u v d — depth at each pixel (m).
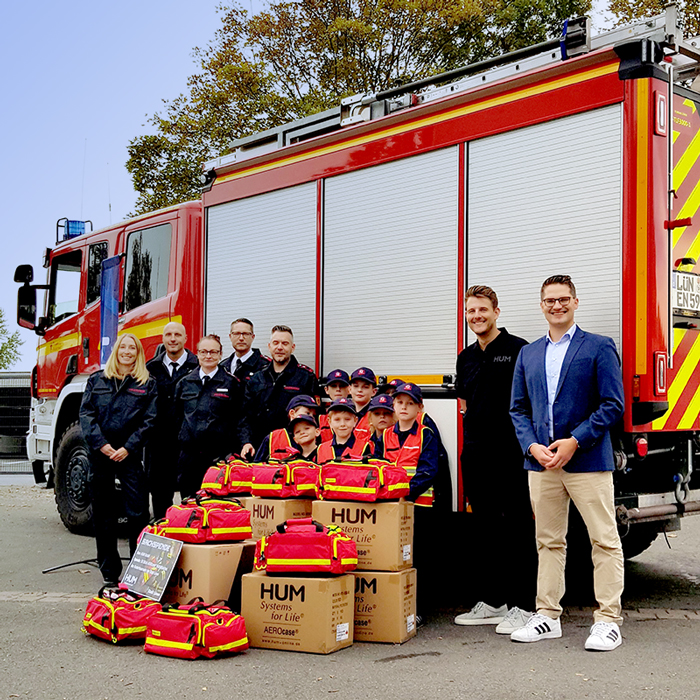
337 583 4.13
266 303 6.61
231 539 4.46
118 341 5.52
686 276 4.67
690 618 4.76
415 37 16.48
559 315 4.21
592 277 4.53
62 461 8.23
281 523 4.49
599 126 4.54
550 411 4.25
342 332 5.96
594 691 3.49
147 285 7.81
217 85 17.03
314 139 6.23
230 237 7.02
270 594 4.16
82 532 8.16
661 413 4.34
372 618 4.27
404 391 4.84
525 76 4.88
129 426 5.46
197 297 7.39
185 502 4.58
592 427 4.07
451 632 4.52
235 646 4.05
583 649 4.12
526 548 5.09
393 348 5.60
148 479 6.52
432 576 6.07
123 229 8.17
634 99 4.38
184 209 7.49
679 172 4.65
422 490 4.75
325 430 5.73
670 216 4.44
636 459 4.55
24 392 16.33
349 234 5.96
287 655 4.06
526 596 5.19
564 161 4.70
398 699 3.44
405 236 5.56
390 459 4.93
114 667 3.92
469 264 5.16
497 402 4.57
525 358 4.38
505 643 4.26
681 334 4.62
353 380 5.44
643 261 4.33
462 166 5.23
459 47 16.64
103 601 4.40
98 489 5.41
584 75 4.61
